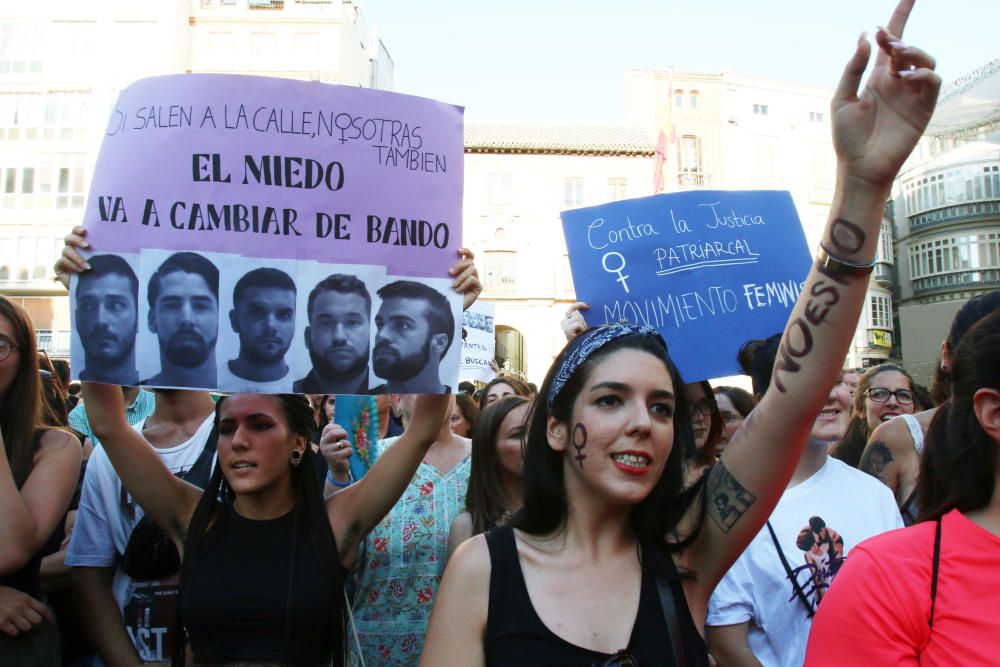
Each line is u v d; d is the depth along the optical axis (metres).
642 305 3.73
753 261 3.72
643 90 36.81
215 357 2.39
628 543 1.88
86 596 2.93
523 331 33.50
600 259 3.81
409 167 2.60
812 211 36.81
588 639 1.69
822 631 1.70
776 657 2.60
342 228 2.52
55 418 3.55
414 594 3.22
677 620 1.77
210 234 2.42
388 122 2.59
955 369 1.72
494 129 35.53
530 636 1.70
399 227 2.57
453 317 2.60
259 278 2.44
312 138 2.51
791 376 1.80
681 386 1.99
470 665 1.74
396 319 2.54
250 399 2.41
